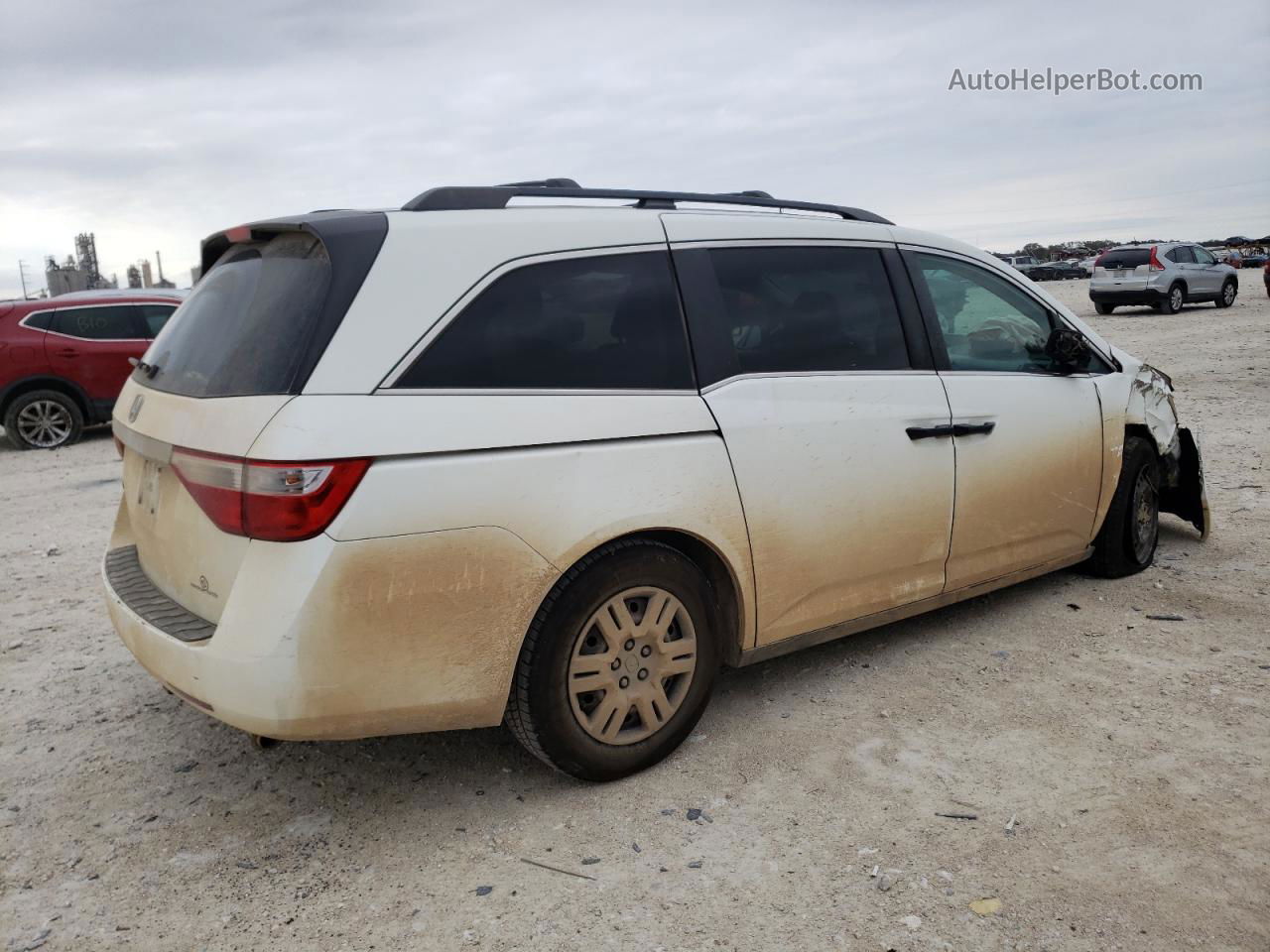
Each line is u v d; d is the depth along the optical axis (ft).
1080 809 9.61
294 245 9.70
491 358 9.48
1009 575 14.20
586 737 10.10
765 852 9.14
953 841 9.18
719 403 10.81
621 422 10.00
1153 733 11.09
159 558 10.37
